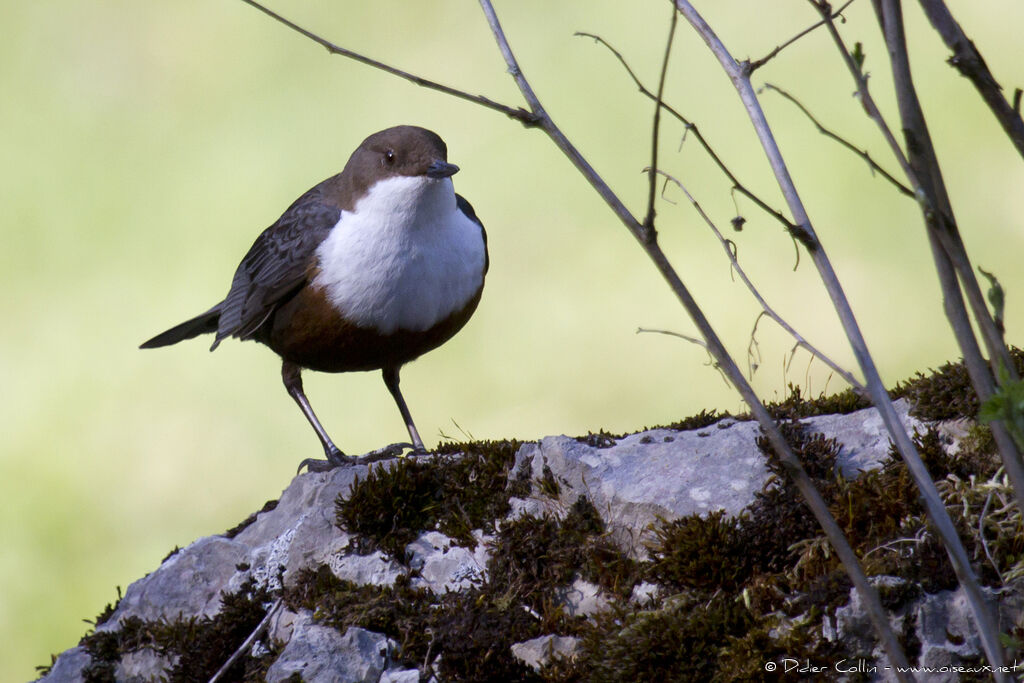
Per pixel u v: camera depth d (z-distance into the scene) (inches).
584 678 206.1
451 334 348.5
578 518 225.9
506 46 149.1
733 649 189.3
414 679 213.3
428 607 225.1
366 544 240.2
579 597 219.3
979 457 213.3
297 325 341.4
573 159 142.4
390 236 324.8
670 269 137.6
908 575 187.9
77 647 256.2
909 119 129.5
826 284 143.3
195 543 265.6
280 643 236.1
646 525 218.4
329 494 259.0
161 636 249.1
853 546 199.6
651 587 212.1
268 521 264.1
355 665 216.4
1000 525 193.9
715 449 228.2
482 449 250.8
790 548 202.5
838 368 142.7
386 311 330.6
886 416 141.2
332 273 329.4
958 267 130.3
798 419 235.8
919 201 128.6
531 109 145.2
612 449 234.7
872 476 210.4
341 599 228.8
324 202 345.7
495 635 216.8
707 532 205.3
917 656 183.9
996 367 132.1
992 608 185.2
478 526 236.7
